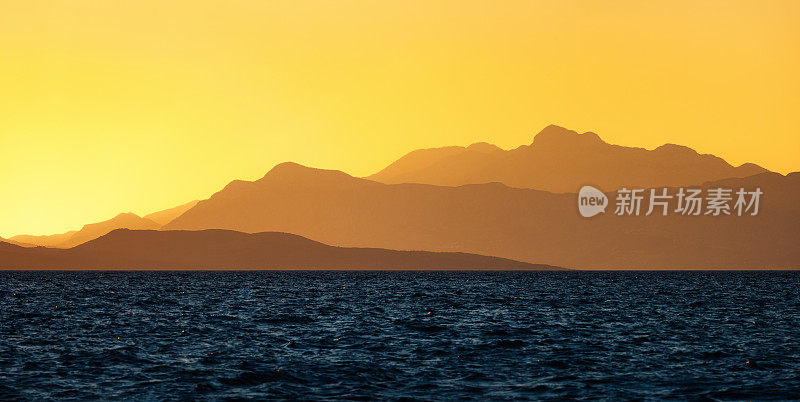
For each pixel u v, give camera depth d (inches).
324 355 2669.8
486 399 2003.0
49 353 2689.5
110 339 3107.8
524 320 3959.2
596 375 2303.2
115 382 2191.2
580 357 2620.6
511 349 2812.5
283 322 3843.5
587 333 3331.7
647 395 2047.2
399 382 2204.7
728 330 3459.6
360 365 2449.6
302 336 3213.6
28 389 2102.6
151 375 2288.4
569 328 3545.8
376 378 2252.7
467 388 2127.2
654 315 4291.3
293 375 2284.7
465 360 2561.5
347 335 3245.6
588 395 2047.2
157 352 2733.8
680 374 2319.1
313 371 2351.1
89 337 3174.2
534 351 2763.3
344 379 2234.3
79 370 2363.4
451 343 2970.0
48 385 2151.8
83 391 2082.9
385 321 3882.9
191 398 2010.3
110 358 2581.2
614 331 3417.8
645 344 2952.8
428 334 3282.5
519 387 2140.7
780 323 3791.8
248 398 2012.8
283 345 2925.7
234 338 3149.6
